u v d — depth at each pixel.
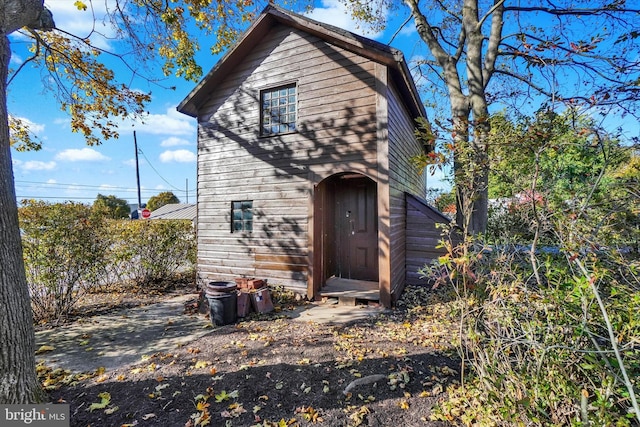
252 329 4.72
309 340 4.17
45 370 3.49
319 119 6.38
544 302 1.96
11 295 2.39
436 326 4.53
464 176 3.09
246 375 3.25
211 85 7.60
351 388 2.96
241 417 2.58
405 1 8.20
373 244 7.47
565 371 1.94
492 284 2.54
